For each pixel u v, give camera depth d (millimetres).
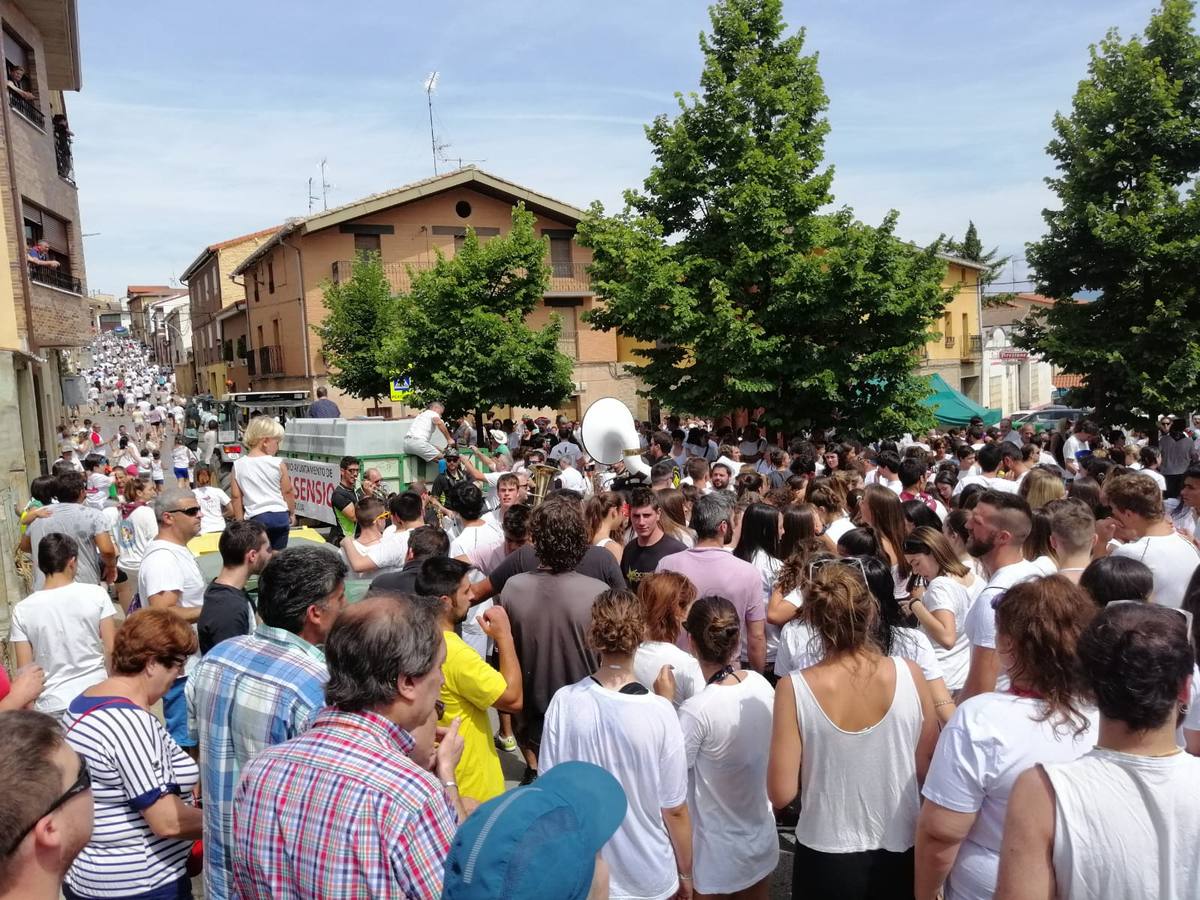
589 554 4906
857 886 2914
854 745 2910
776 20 18859
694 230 19297
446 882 1490
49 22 16047
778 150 18453
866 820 2924
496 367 22641
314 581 2848
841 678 2945
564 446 15734
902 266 17609
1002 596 2689
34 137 15492
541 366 23562
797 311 17594
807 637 3535
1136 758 1963
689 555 4914
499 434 19891
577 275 32562
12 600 8734
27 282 14102
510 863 1437
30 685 3561
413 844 2020
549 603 4285
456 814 2193
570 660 4254
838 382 17531
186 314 75812
